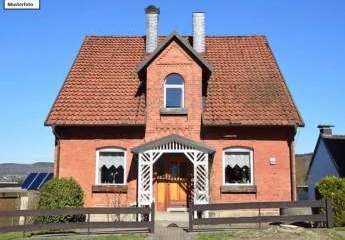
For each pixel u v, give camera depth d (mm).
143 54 25766
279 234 16109
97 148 22000
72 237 16375
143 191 20703
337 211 18281
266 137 22000
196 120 22047
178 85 22547
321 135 37438
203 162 20734
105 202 21562
